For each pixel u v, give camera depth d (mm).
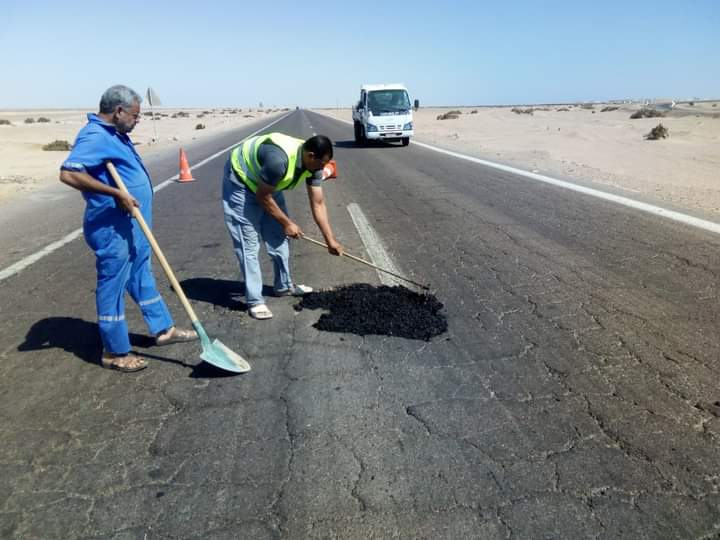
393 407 2920
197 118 72312
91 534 2123
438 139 22141
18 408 3027
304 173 3955
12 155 19188
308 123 43469
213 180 11820
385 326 3898
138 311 4445
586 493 2273
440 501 2246
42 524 2182
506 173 11453
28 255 6219
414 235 6574
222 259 5844
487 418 2799
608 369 3258
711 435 2625
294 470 2449
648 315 4020
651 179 10250
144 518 2197
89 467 2516
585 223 6797
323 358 3498
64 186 12039
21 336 3971
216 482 2389
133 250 3348
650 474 2375
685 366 3275
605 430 2678
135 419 2889
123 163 3273
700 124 27125
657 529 2086
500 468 2430
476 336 3752
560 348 3541
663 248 5645
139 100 3307
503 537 2057
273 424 2801
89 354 3674
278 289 4621
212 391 3152
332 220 7605
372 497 2273
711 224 6504
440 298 4488
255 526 2137
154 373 3395
